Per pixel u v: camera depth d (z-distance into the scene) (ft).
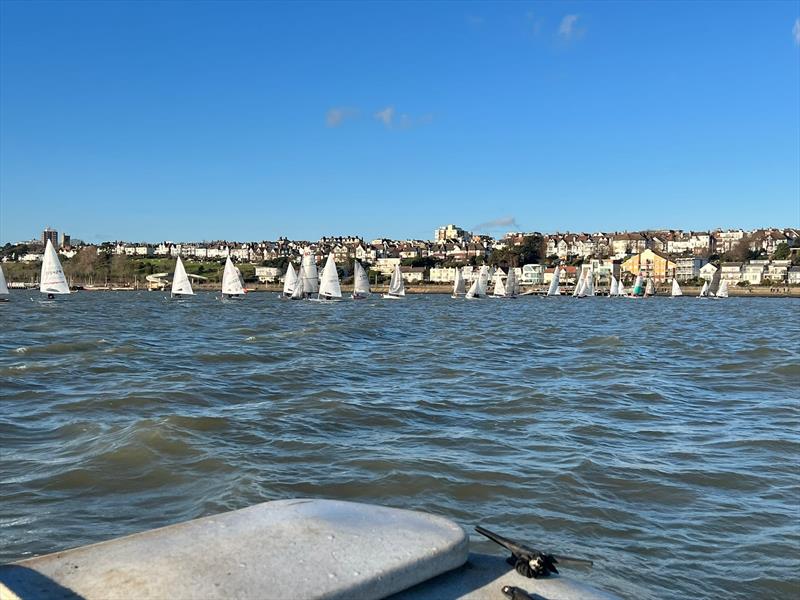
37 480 34.19
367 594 7.97
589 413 54.70
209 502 30.86
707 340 140.36
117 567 7.95
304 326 183.93
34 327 171.83
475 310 327.47
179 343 124.16
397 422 50.60
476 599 8.57
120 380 71.36
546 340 136.98
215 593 7.40
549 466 37.68
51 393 62.18
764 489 34.17
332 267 415.64
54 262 345.10
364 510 10.21
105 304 366.84
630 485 34.47
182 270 447.42
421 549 8.89
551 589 9.04
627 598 21.98
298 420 50.19
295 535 8.91
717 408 57.52
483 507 31.09
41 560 8.25
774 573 24.26
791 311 346.33
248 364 89.61
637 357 101.71
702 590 22.88
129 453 38.81
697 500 32.35
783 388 69.72
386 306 369.09
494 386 69.87
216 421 48.42
